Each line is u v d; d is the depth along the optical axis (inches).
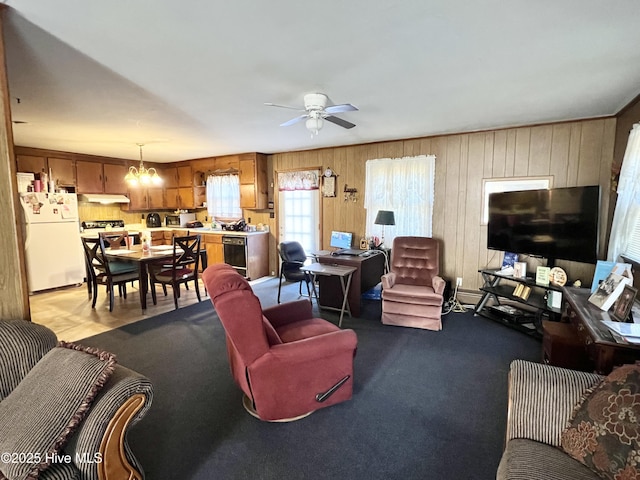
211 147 215.3
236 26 68.6
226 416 87.6
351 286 161.6
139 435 80.2
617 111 133.0
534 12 63.8
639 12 63.6
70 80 97.6
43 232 206.5
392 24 68.0
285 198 242.5
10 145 67.3
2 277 67.6
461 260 178.5
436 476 68.2
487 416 87.1
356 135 178.1
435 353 122.8
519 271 146.2
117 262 186.5
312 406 85.0
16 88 103.5
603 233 144.5
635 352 67.9
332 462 71.9
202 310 172.7
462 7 62.0
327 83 101.0
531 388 58.2
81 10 62.5
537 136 155.4
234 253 241.4
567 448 52.1
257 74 93.8
